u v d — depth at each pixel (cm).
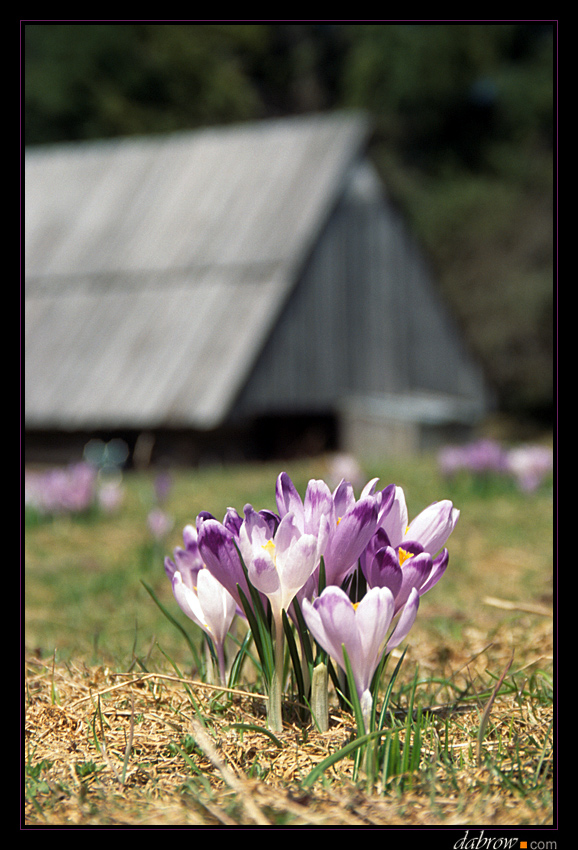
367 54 4050
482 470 931
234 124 3916
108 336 2070
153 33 3819
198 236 2191
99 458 1975
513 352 3506
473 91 4019
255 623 212
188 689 229
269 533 206
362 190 2288
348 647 190
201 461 1958
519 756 201
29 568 631
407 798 181
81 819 177
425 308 2466
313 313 2128
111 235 2309
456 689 260
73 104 3688
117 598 511
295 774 194
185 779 194
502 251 3588
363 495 211
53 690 247
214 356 1933
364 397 2238
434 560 211
